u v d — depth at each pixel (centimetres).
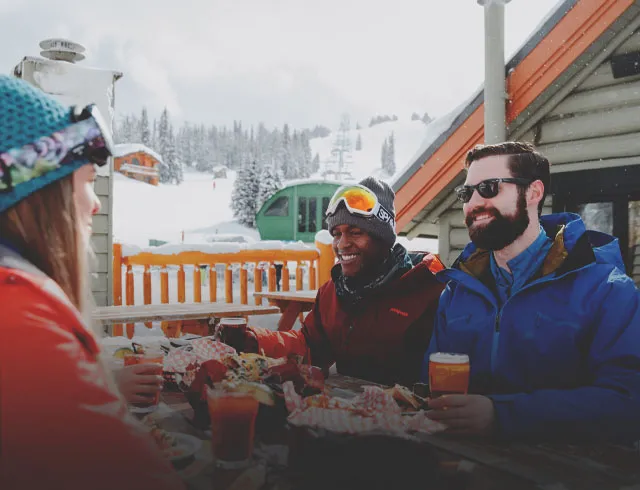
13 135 85
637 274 472
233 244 643
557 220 175
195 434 130
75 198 94
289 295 491
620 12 430
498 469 107
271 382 151
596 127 493
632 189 471
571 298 154
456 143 533
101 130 95
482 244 167
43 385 70
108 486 71
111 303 564
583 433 124
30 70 514
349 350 235
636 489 98
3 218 88
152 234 4381
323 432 122
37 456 68
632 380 132
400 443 117
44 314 75
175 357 180
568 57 463
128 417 79
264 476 100
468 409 125
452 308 183
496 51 486
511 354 163
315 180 1909
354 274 233
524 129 529
